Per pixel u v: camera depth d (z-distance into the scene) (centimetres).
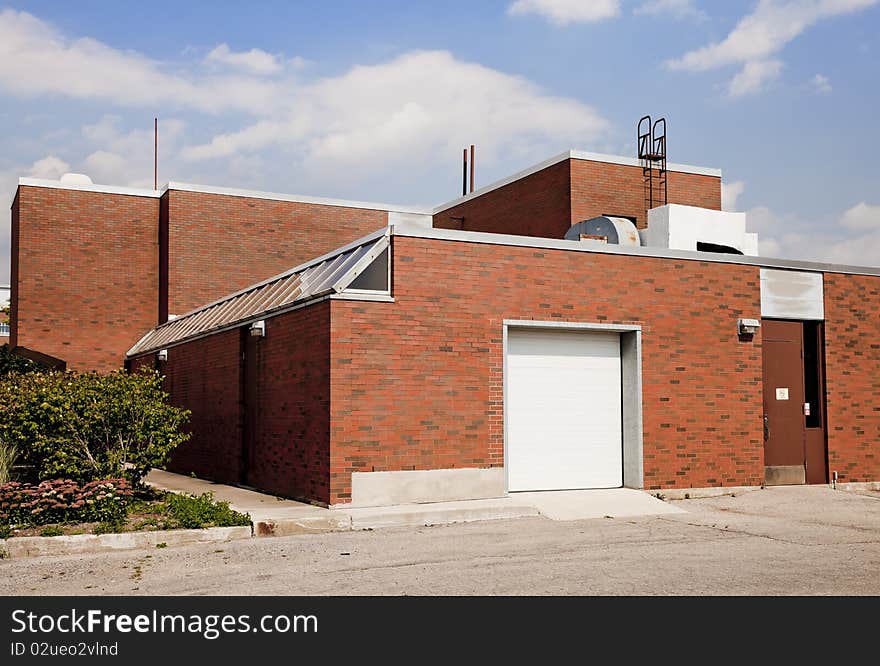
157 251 2938
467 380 1462
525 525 1307
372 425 1384
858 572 967
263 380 1677
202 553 1074
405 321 1421
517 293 1521
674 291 1677
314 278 1623
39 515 1187
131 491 1287
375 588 880
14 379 1708
